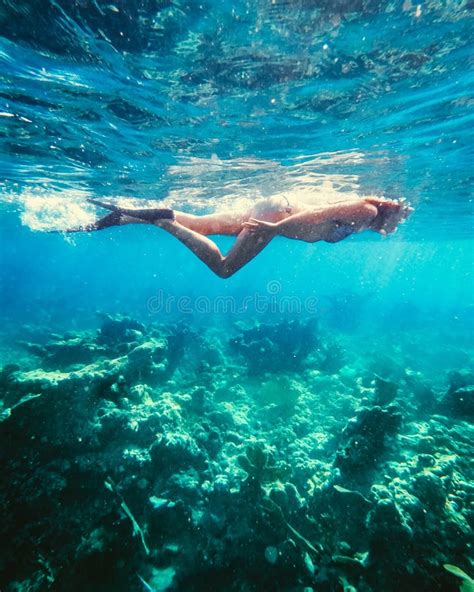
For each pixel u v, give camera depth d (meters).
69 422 3.00
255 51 2.48
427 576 2.16
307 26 2.24
